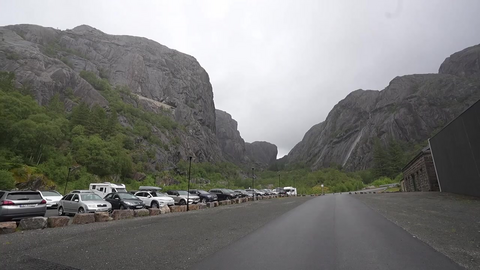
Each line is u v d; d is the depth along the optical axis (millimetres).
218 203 23453
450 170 25859
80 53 140250
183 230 9273
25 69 86250
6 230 8688
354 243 6941
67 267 5090
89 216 11523
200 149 139125
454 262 5160
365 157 151875
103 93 108812
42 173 40062
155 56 171125
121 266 5117
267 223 10867
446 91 154625
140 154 80188
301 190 65812
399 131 147875
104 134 76125
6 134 44219
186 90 168125
